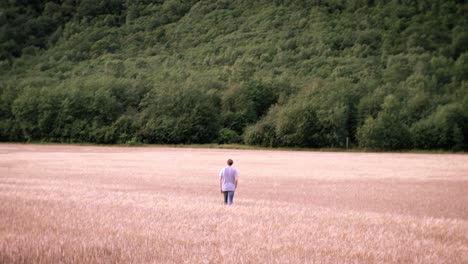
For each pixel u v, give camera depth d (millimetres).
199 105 107812
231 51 172875
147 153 75812
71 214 15430
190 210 17094
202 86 119375
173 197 21922
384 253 11023
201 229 13438
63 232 12281
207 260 9625
